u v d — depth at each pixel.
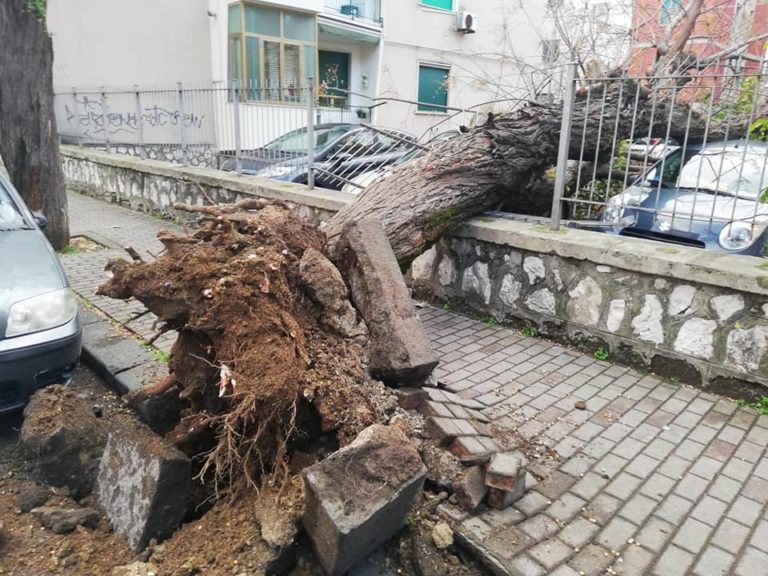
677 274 4.12
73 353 3.65
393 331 3.34
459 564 2.61
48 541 2.57
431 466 2.92
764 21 7.73
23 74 6.57
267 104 8.81
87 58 13.59
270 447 2.84
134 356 4.31
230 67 14.63
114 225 9.30
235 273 2.94
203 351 3.01
